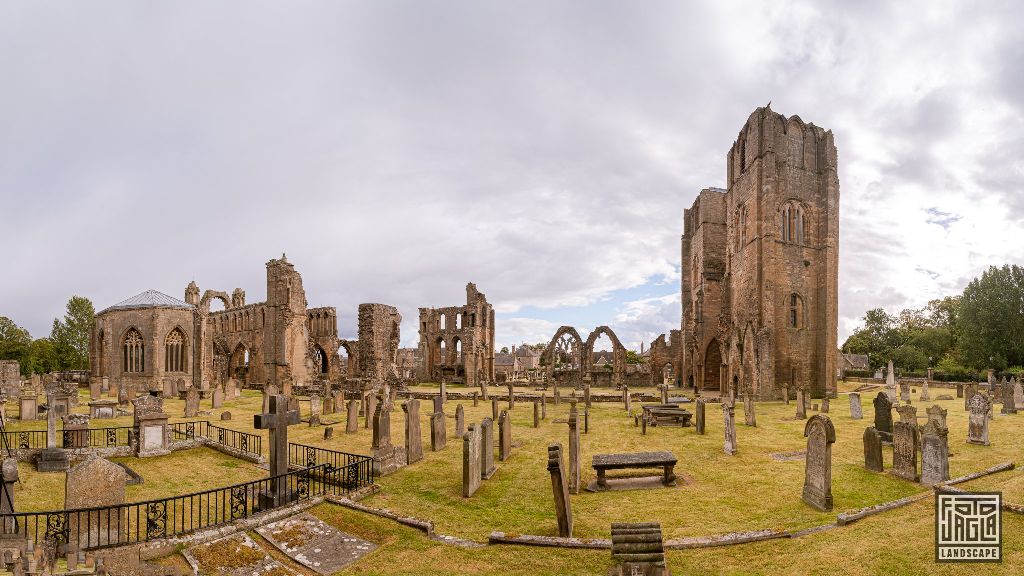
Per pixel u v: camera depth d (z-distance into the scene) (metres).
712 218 59.69
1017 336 64.88
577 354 71.69
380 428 17.67
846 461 18.45
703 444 22.56
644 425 25.44
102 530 11.52
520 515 13.37
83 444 21.28
